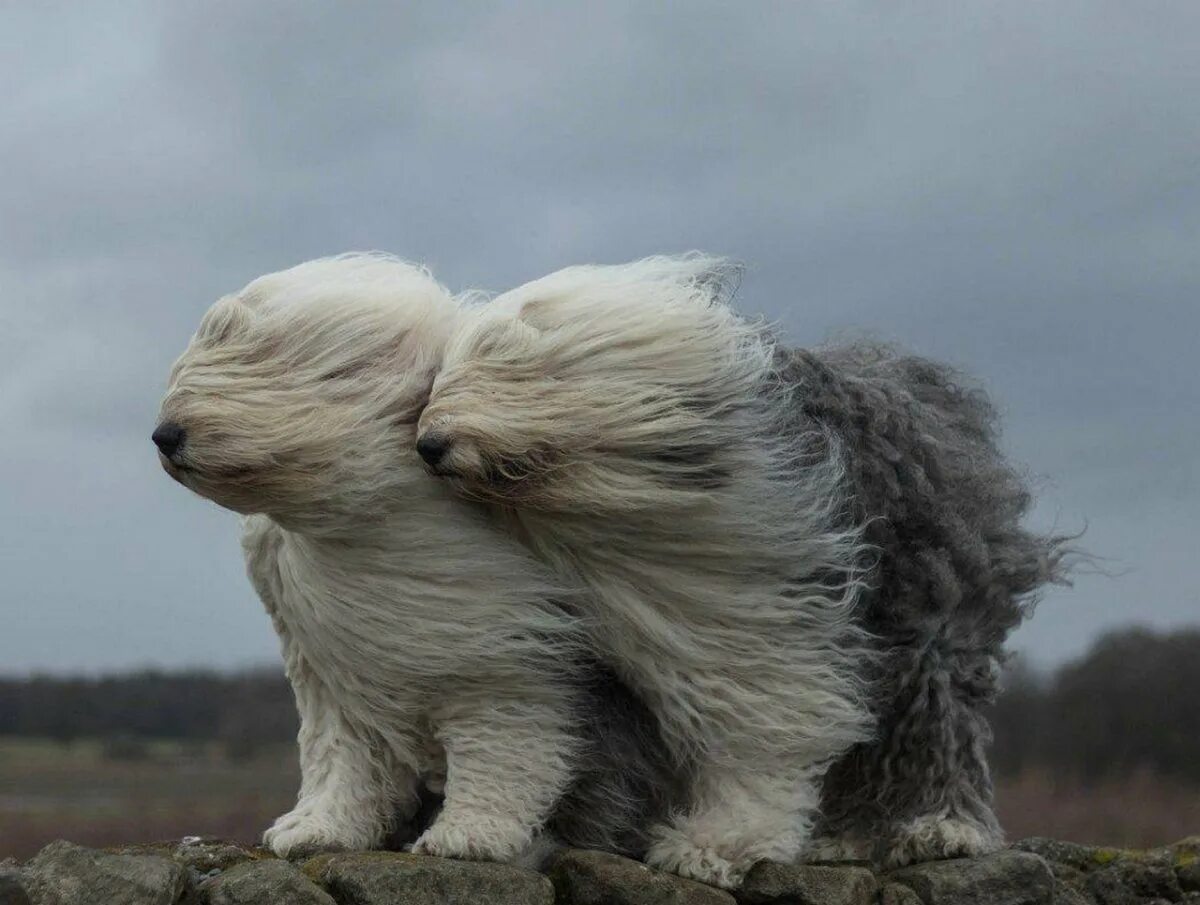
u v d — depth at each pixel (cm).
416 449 291
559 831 317
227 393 288
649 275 304
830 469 306
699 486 296
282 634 318
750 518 299
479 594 297
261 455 286
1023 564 329
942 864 322
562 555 300
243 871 295
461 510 297
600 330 293
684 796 317
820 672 307
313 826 308
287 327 292
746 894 310
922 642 316
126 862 294
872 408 315
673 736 310
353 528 293
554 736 305
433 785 314
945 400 338
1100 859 368
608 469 292
